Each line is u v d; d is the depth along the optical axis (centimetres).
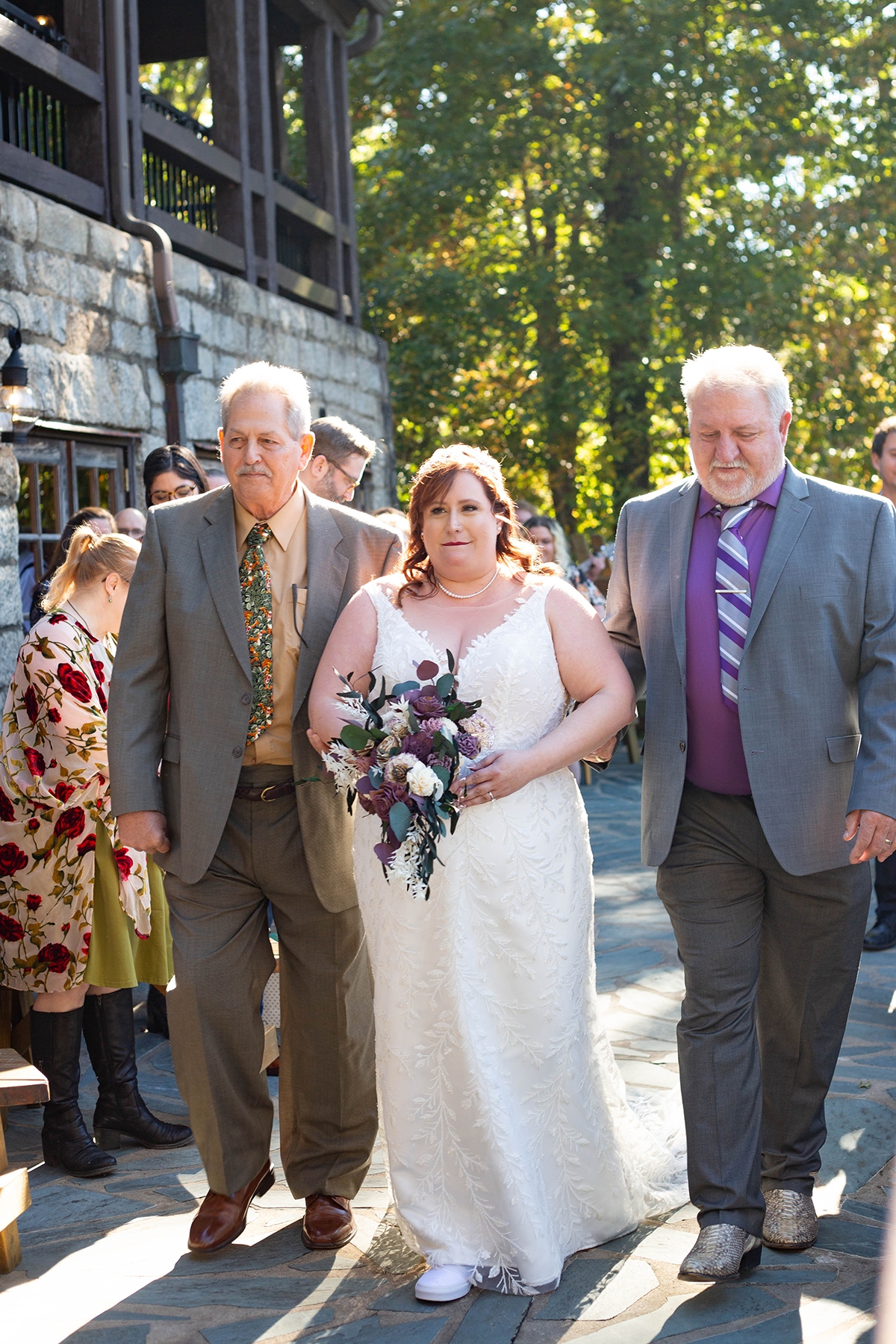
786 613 293
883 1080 403
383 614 307
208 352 848
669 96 1573
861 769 284
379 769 276
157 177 866
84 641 385
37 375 636
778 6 1530
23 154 658
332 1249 311
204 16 1034
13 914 372
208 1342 270
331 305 1136
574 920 301
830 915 299
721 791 302
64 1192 358
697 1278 277
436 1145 293
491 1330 269
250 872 316
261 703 312
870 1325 261
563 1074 298
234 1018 312
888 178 1639
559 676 306
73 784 372
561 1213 299
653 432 1669
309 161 1154
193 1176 367
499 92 1611
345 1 1167
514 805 294
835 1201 323
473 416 1733
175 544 316
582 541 1311
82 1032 407
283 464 306
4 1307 290
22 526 647
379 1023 299
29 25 687
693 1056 293
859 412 1697
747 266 1565
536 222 1759
